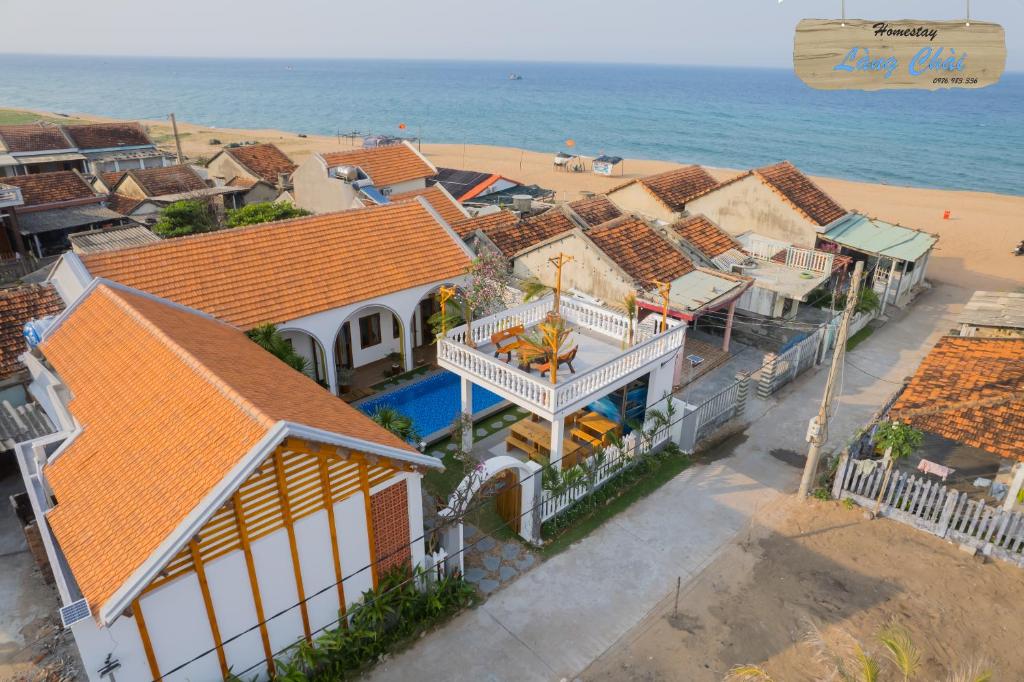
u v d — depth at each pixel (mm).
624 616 15375
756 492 19859
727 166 103625
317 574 13266
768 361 24906
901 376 27547
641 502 19344
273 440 11227
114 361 15859
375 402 24031
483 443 22000
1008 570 16688
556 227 32219
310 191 41500
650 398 21266
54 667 13875
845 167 101375
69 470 13344
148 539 11016
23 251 38844
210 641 12164
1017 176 93750
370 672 13875
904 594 15953
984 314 24469
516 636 14805
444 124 154750
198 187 49406
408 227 27672
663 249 28703
